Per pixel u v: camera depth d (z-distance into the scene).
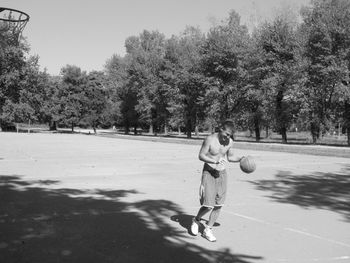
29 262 5.64
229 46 44.84
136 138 51.19
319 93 38.25
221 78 45.75
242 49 44.53
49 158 22.20
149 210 9.07
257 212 8.98
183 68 51.72
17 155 23.98
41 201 10.01
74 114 83.38
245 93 44.34
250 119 44.38
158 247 6.37
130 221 8.02
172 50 56.94
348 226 7.80
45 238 6.79
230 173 16.00
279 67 40.25
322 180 14.18
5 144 35.41
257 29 44.44
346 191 11.91
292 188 12.42
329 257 5.96
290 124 42.09
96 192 11.39
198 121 55.19
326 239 6.90
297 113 39.91
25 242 6.56
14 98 71.00
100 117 84.06
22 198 10.40
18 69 70.19
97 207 9.34
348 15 36.31
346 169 17.66
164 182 13.47
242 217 8.48
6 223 7.77
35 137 51.75
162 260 5.77
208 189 6.76
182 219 8.25
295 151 28.22
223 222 8.04
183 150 29.64
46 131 84.06
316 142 40.16
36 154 24.80
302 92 37.91
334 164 19.84
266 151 29.72
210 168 6.77
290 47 41.44
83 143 38.62
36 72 73.00
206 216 8.57
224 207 9.51
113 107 78.38
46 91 79.81
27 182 13.23
